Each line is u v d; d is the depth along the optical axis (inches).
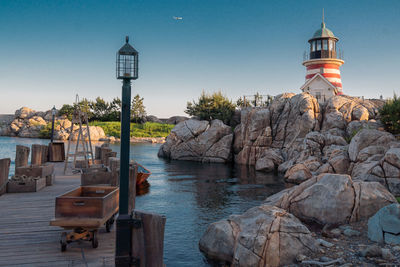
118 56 228.2
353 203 441.4
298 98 1363.2
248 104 1724.9
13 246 287.6
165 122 3769.7
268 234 353.7
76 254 273.4
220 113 1863.9
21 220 361.4
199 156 1553.9
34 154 720.3
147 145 2486.5
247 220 394.9
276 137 1387.8
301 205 464.8
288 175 943.0
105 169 599.2
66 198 283.6
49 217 373.7
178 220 550.3
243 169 1252.5
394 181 606.5
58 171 732.0
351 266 313.9
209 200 700.7
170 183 916.0
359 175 698.8
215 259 387.2
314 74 1774.1
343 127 1232.2
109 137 2893.7
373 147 788.6
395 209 370.9
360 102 1302.9
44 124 3272.6
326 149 1083.3
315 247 356.8
